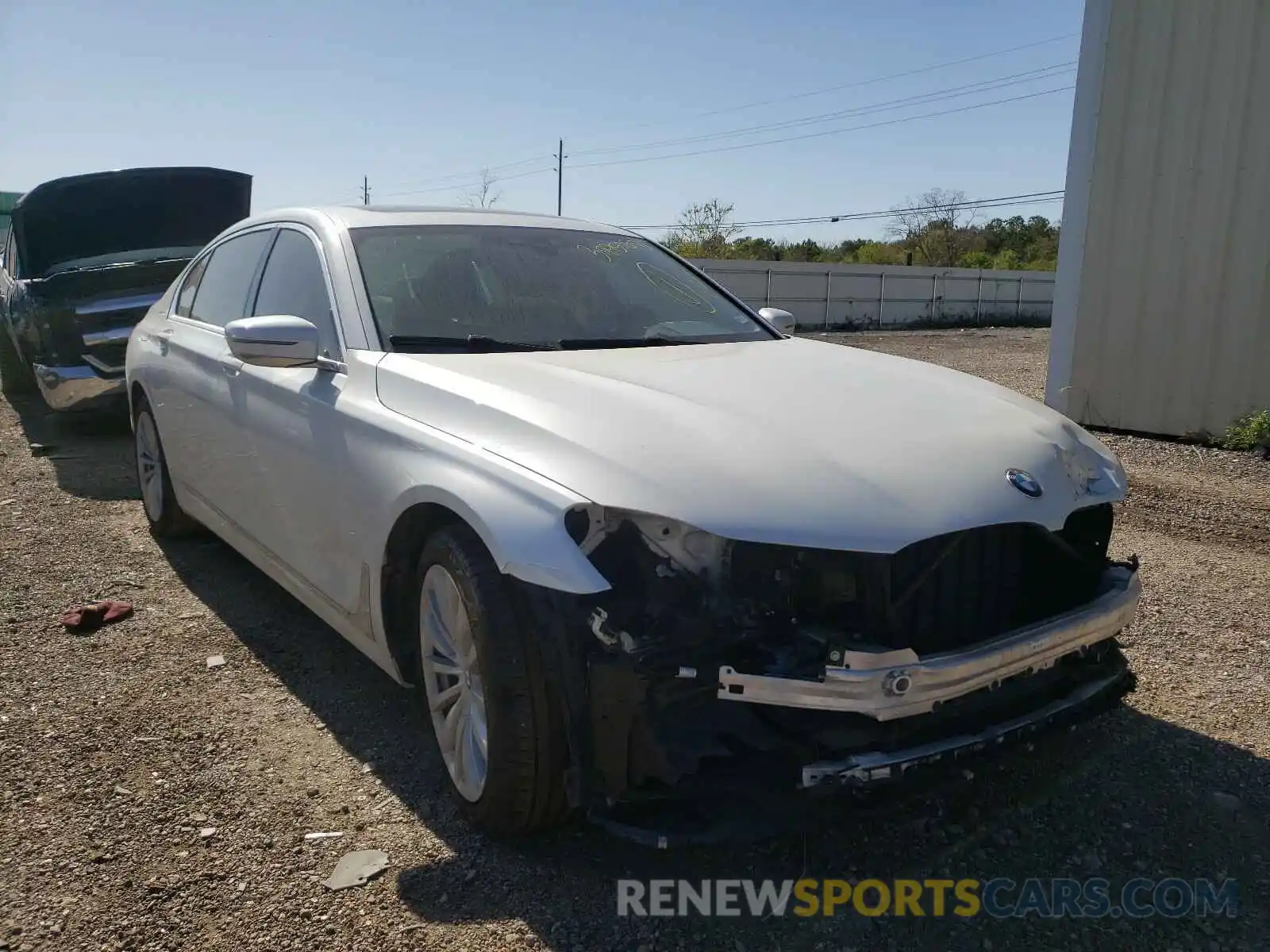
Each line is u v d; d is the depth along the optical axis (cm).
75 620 419
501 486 257
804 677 233
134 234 935
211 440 431
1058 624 264
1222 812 296
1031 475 272
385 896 254
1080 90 901
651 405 276
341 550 325
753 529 236
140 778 307
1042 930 246
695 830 241
